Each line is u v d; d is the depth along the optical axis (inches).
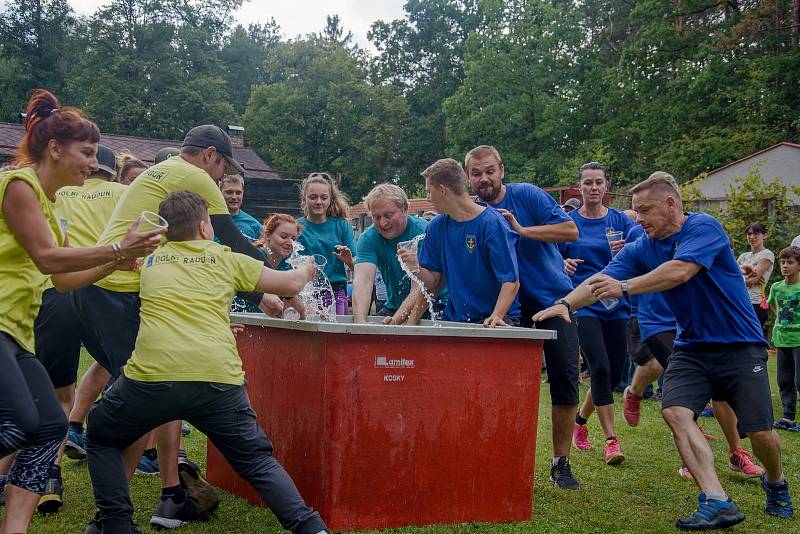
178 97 1738.4
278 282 124.3
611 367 211.3
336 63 1785.2
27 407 101.0
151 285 118.0
